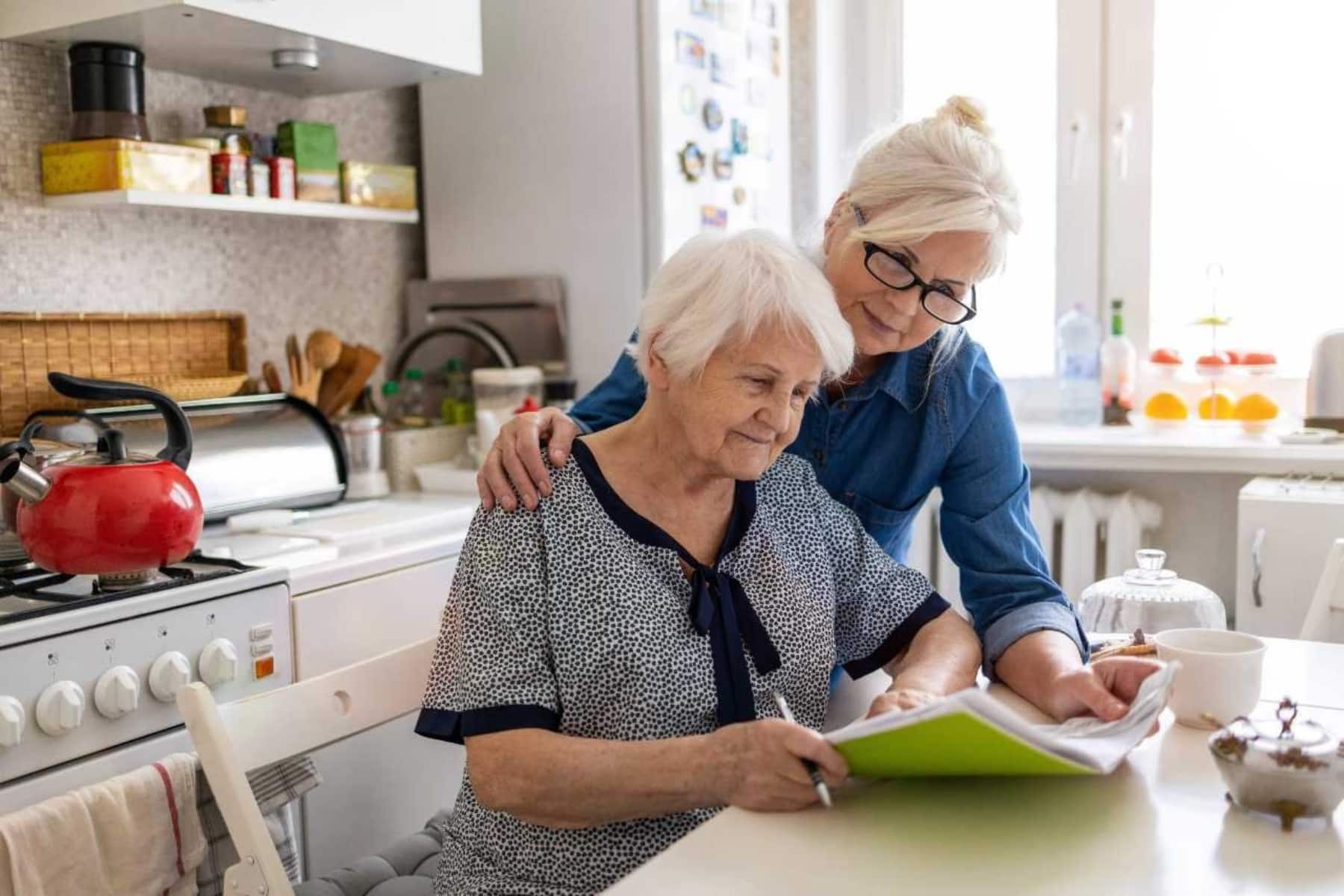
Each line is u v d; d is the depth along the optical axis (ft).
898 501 4.75
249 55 7.12
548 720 3.51
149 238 7.40
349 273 8.78
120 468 5.12
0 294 6.64
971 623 4.53
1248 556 7.35
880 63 10.00
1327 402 8.27
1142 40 9.04
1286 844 2.88
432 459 8.44
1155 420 8.70
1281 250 8.87
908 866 2.78
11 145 6.68
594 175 8.37
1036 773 3.01
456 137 8.85
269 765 4.08
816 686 3.97
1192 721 3.66
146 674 5.13
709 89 8.68
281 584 5.76
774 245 3.61
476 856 3.76
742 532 3.88
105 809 4.44
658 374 3.66
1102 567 9.05
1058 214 9.43
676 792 3.18
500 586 3.61
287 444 7.24
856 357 4.57
